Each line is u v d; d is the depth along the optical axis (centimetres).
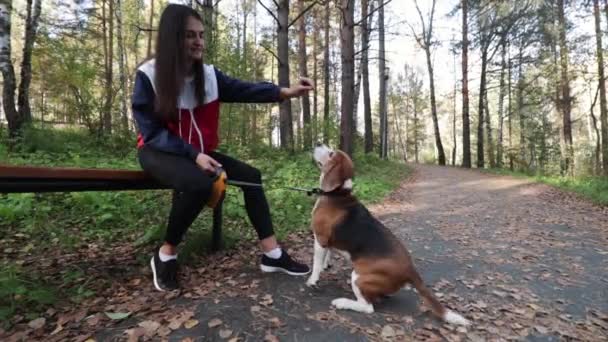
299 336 251
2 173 206
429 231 582
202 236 404
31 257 375
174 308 277
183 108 309
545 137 2564
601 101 1759
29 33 1088
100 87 1184
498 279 382
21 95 1068
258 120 1321
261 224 346
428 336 260
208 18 971
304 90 366
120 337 240
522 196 1018
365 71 2105
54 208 501
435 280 370
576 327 289
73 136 1105
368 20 2020
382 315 285
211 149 337
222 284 322
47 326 254
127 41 2117
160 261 309
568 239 561
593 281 388
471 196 1006
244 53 1131
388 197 903
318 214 325
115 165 736
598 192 1010
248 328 255
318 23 2331
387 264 281
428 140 6350
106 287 312
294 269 348
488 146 2873
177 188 290
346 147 1200
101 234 440
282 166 952
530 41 2148
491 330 275
